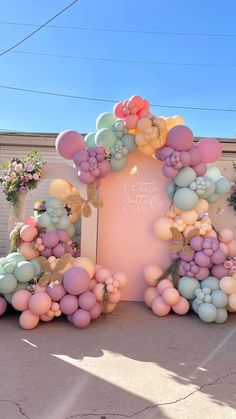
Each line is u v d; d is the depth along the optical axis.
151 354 4.16
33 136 10.61
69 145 5.83
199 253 5.62
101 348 4.32
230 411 3.00
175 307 5.57
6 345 4.37
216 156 5.92
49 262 5.35
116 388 3.37
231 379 3.57
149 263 6.32
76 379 3.53
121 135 5.89
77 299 5.07
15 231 5.81
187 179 5.78
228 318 5.60
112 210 6.40
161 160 5.91
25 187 6.12
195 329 5.04
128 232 6.37
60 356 4.07
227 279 5.44
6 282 5.04
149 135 5.62
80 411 2.97
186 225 5.91
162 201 6.32
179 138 5.60
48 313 5.02
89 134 6.24
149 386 3.41
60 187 6.11
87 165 5.72
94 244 6.05
